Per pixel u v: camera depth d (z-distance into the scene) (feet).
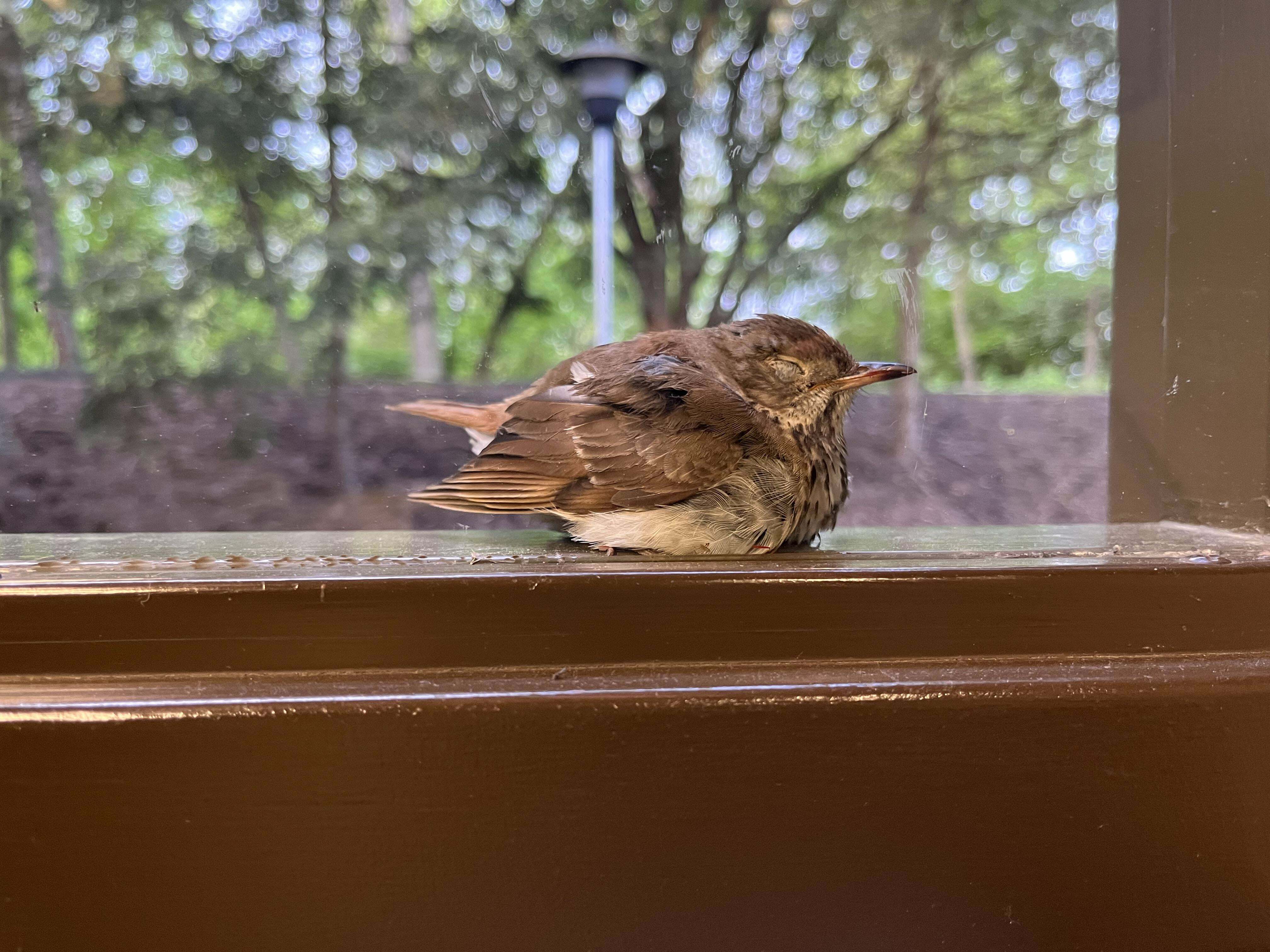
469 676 0.57
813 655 0.59
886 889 0.57
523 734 0.55
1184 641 0.60
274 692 0.55
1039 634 0.59
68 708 0.53
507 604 0.57
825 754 0.57
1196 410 0.74
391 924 0.55
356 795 0.55
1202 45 0.71
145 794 0.54
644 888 0.56
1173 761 0.58
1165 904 0.58
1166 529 0.76
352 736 0.55
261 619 0.56
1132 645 0.60
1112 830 0.58
